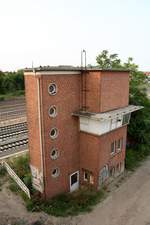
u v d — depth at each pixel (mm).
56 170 17328
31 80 15109
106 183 19953
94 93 17062
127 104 21250
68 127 17484
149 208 16828
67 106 16938
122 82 19516
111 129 18531
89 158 18562
